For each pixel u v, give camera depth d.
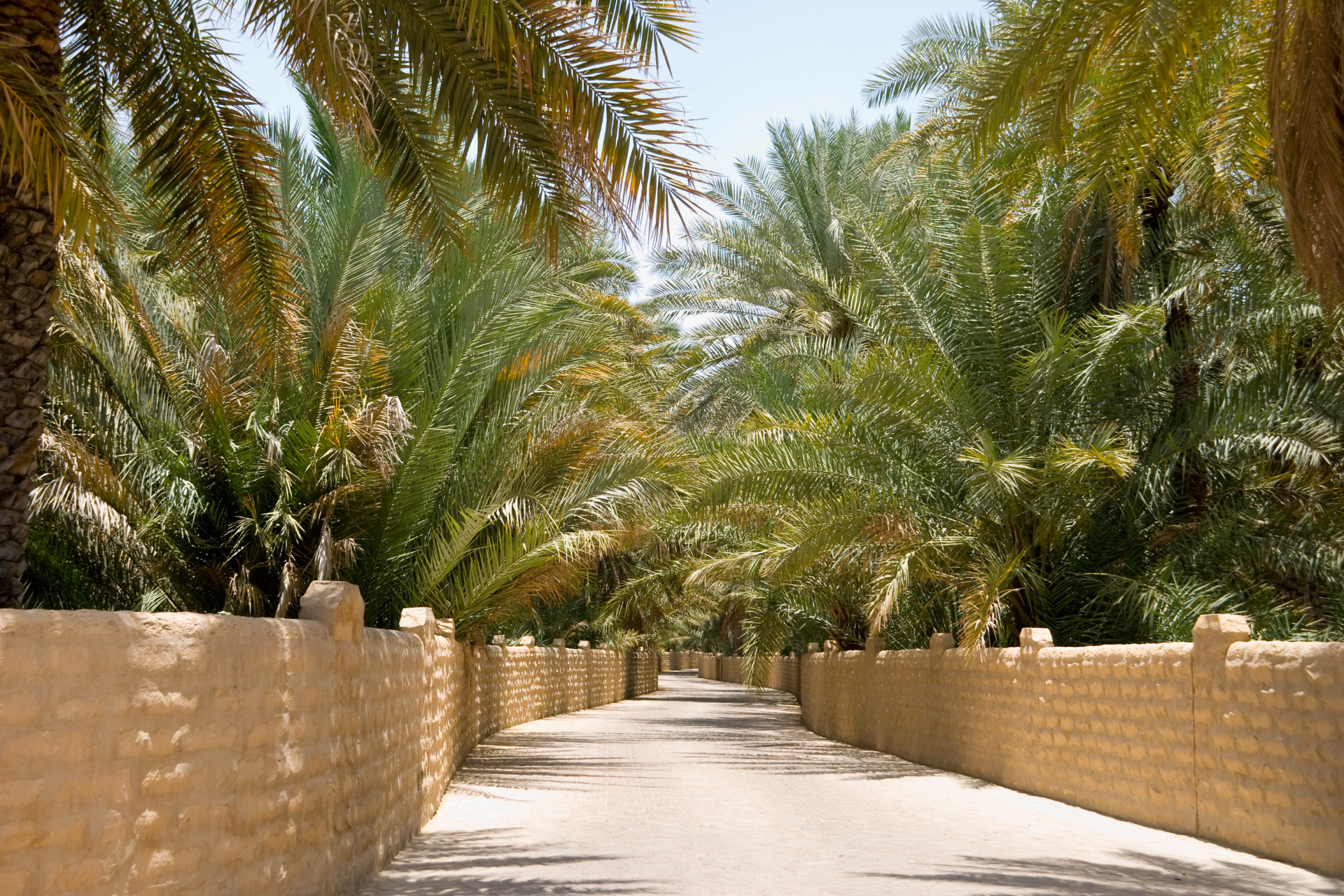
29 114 5.20
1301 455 11.85
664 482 14.77
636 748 17.98
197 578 12.59
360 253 13.17
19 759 3.45
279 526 12.25
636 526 15.15
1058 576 14.07
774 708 34.44
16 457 5.49
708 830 9.18
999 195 9.80
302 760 5.56
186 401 12.15
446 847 8.34
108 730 3.83
